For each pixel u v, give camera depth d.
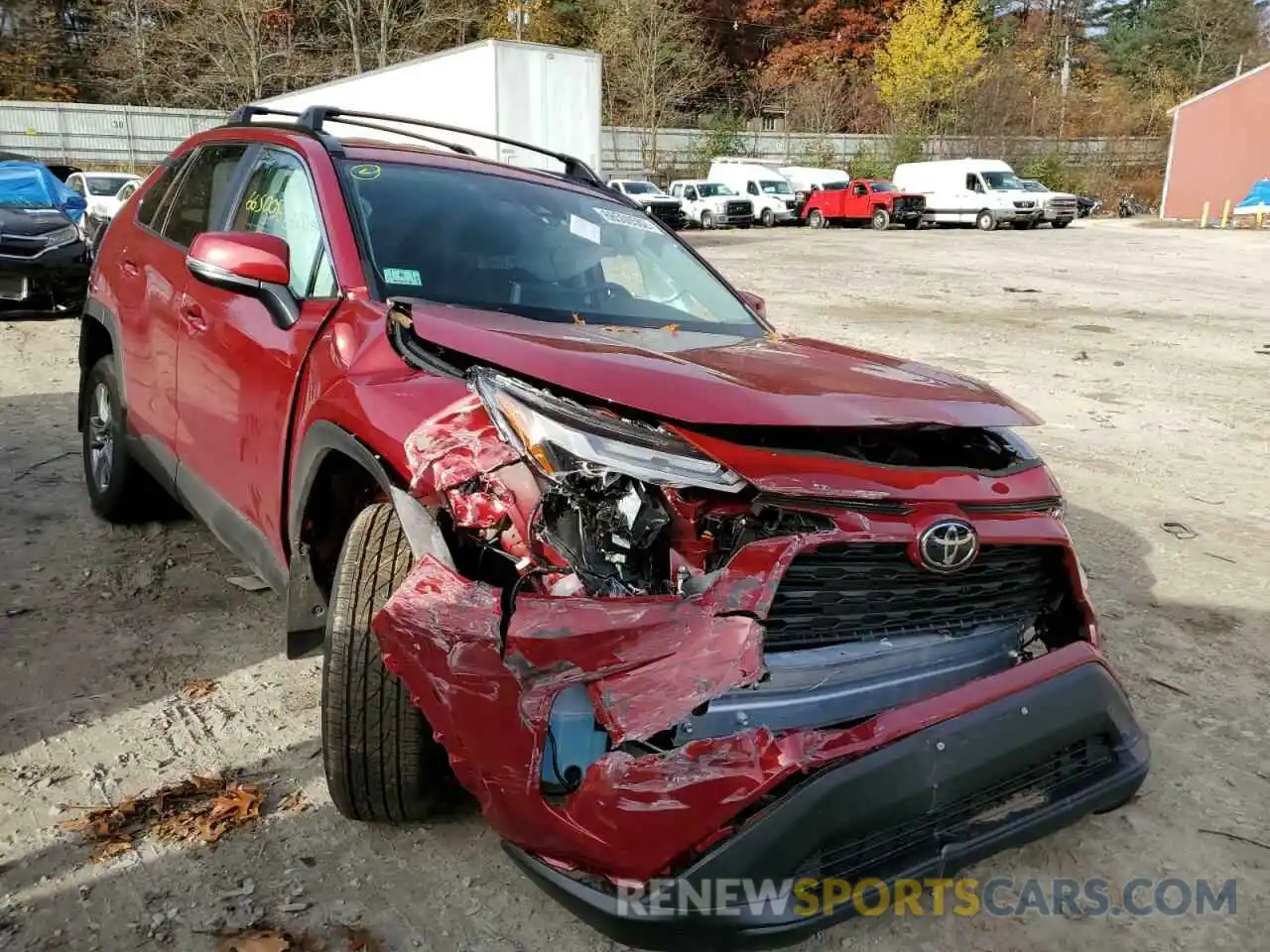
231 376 3.25
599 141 15.53
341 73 39.03
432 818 2.78
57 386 7.89
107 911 2.39
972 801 2.22
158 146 40.91
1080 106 54.91
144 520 4.86
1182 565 4.99
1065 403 8.62
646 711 1.93
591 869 2.00
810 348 3.15
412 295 3.07
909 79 49.38
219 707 3.30
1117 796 2.40
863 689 2.23
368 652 2.42
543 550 2.07
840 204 36.12
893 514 2.20
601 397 2.19
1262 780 3.17
